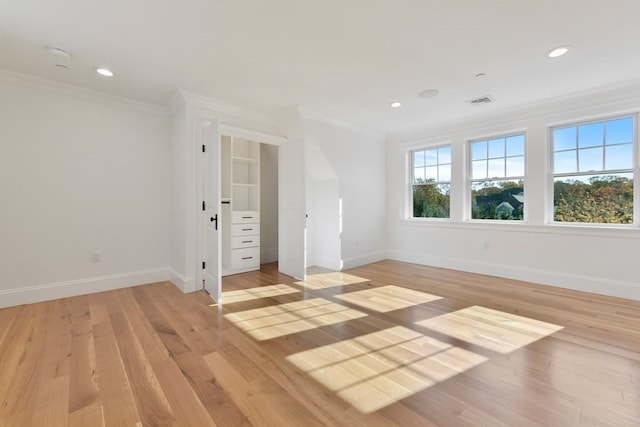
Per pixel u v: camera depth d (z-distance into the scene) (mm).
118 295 3219
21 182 2896
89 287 3281
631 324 2414
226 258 4352
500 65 2662
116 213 3459
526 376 1706
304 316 2635
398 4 1839
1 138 2795
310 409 1445
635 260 3029
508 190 4027
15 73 2779
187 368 1798
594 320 2502
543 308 2799
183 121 3365
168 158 3838
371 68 2705
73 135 3178
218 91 3223
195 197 3393
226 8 1862
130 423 1348
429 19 1995
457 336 2227
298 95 3352
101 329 2338
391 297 3164
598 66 2678
